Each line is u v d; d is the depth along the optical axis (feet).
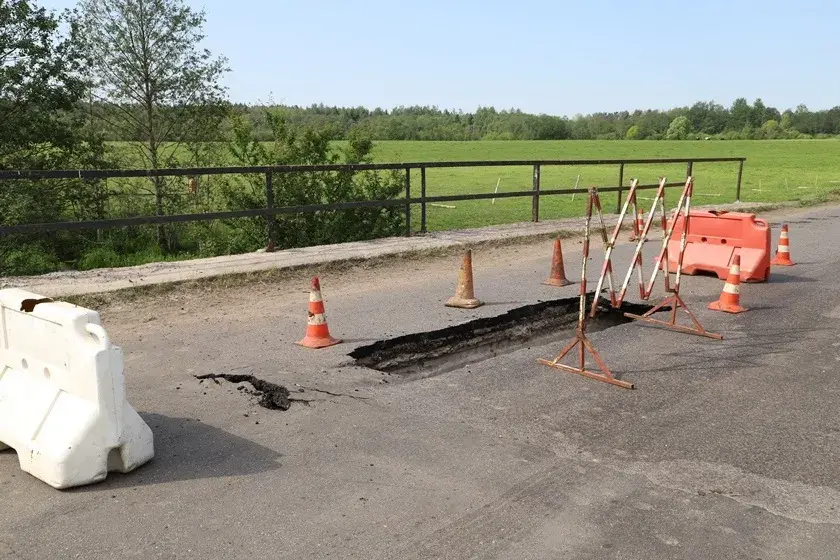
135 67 53.93
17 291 14.66
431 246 38.17
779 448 14.58
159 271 29.60
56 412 13.03
